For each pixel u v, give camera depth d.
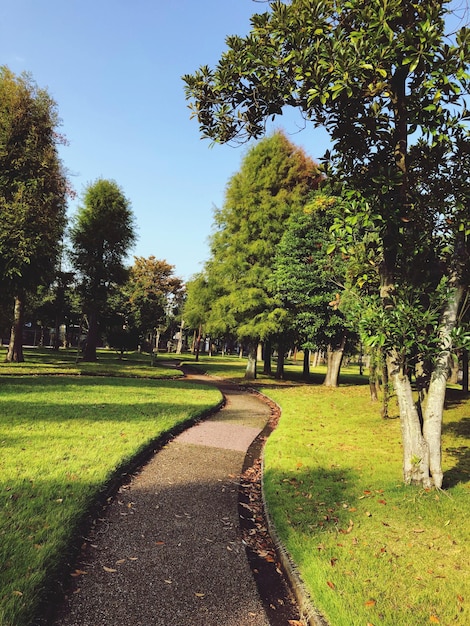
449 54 4.03
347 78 4.07
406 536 4.16
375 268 5.98
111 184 30.47
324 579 3.31
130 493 5.16
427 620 2.85
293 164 22.45
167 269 50.84
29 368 19.42
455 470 6.47
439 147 5.25
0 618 2.60
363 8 4.24
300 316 18.94
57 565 3.28
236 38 4.86
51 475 5.18
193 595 3.19
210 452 7.45
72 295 34.47
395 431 9.65
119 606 2.99
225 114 5.37
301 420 11.00
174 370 26.70
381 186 4.75
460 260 5.32
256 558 3.86
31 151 16.89
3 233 15.34
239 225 22.86
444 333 5.25
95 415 9.12
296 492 5.39
